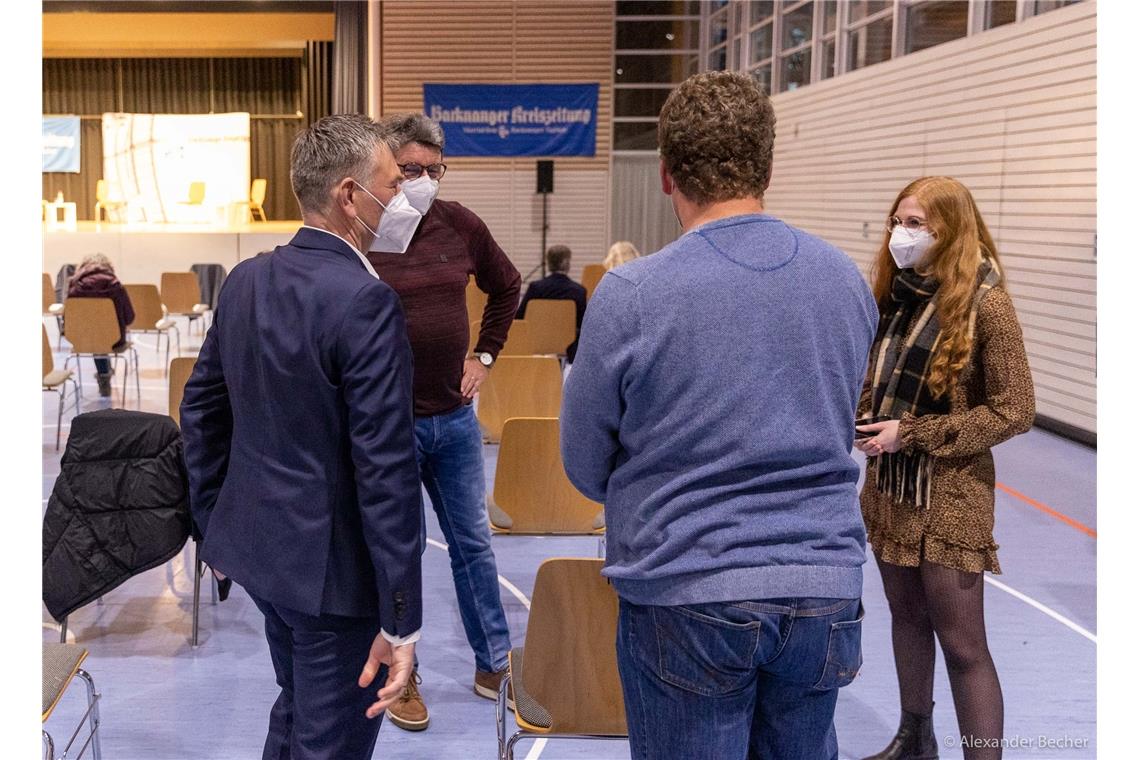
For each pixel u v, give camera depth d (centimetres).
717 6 1397
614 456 151
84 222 1947
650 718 145
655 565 138
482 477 300
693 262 139
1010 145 744
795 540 137
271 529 172
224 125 1884
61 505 313
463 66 1382
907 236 227
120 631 354
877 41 982
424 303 276
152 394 766
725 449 136
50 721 287
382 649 169
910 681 252
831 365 140
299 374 167
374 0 1362
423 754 273
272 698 304
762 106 146
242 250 1291
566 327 707
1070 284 673
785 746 149
